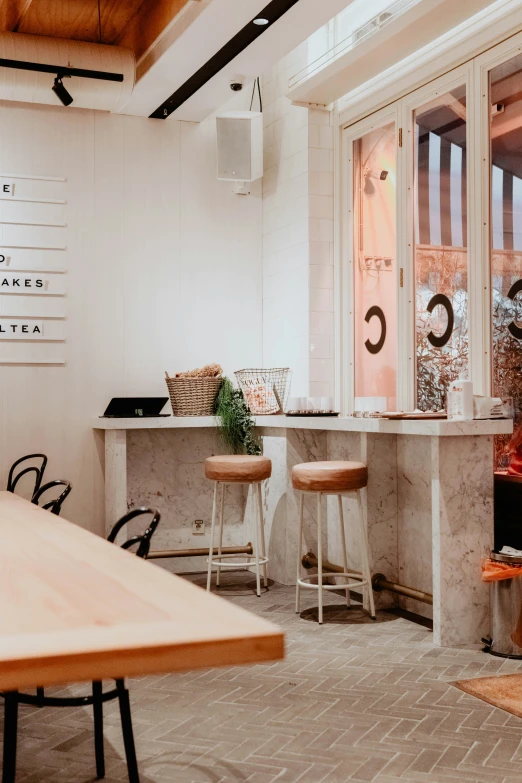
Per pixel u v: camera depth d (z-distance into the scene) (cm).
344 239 626
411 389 550
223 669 386
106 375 640
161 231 662
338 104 626
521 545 424
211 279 678
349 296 622
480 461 424
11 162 614
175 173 668
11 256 613
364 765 276
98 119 643
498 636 401
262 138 683
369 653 407
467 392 420
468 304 492
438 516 418
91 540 226
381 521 503
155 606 144
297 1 461
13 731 213
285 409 632
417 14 474
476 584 423
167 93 604
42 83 569
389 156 577
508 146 467
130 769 235
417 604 492
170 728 312
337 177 628
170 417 590
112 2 569
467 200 494
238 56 539
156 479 632
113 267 645
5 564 187
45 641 123
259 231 696
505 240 468
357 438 534
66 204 630
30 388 618
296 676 372
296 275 641
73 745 298
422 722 314
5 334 611
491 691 347
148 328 655
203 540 646
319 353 627
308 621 475
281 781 264
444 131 521
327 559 571
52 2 567
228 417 595
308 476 465
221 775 269
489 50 477
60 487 621
